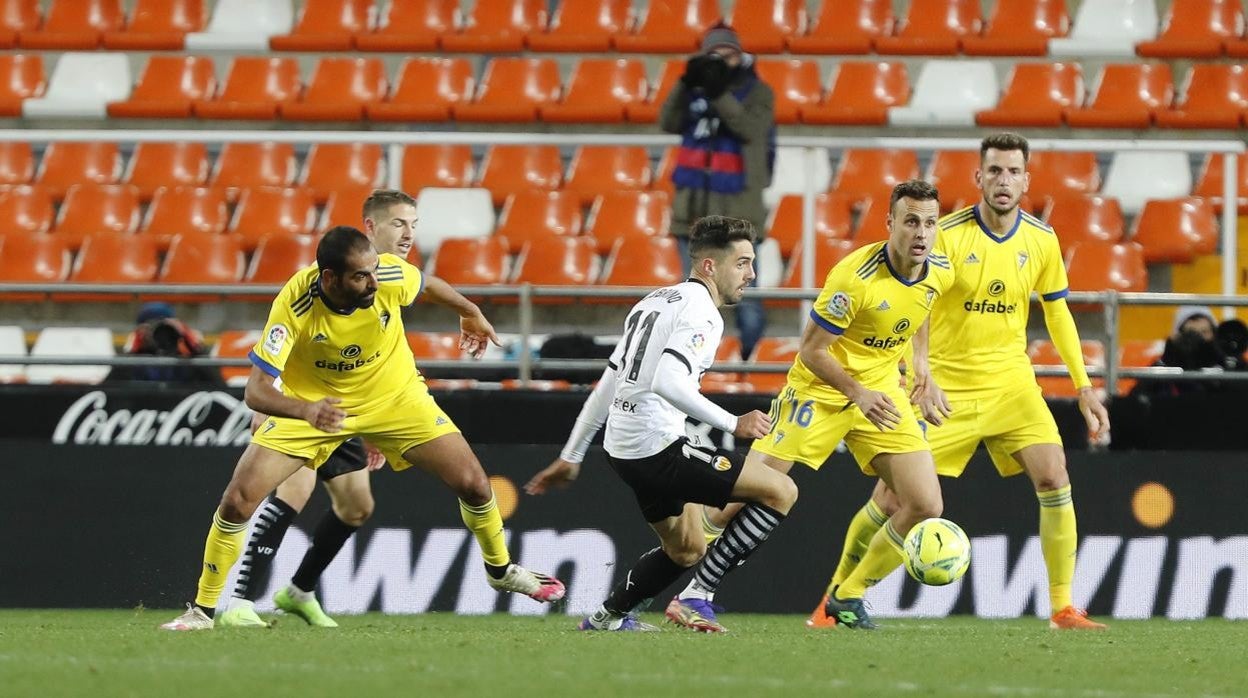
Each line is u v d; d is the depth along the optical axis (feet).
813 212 128.26
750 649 73.10
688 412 78.23
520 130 184.03
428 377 120.57
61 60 199.62
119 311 154.40
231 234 165.99
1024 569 117.39
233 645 72.13
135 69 200.44
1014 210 94.68
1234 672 67.00
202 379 123.65
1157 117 175.83
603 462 118.32
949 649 75.46
